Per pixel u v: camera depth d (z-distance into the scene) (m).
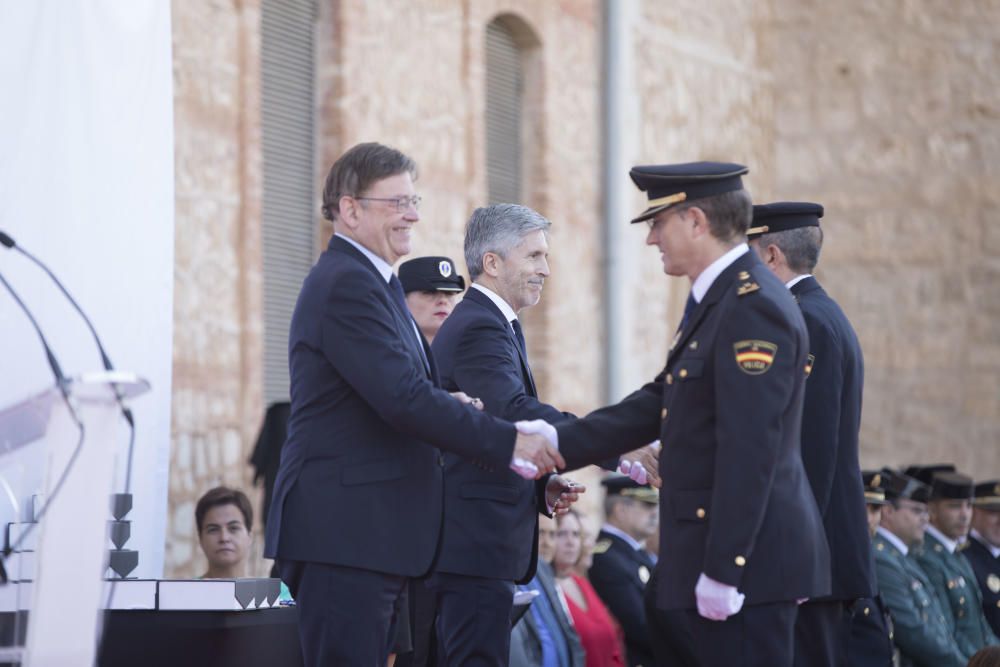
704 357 10.62
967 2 37.16
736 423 10.21
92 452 9.10
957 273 36.94
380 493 11.22
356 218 11.66
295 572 11.31
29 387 13.96
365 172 11.63
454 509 12.88
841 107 38.09
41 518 9.12
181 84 21.12
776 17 38.38
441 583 12.88
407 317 11.84
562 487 13.44
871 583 12.81
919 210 37.31
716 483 10.23
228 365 21.95
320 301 11.33
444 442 11.30
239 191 22.27
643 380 32.97
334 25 24.86
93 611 9.12
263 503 20.11
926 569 22.73
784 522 10.48
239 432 22.08
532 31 30.25
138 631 12.30
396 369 11.17
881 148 37.69
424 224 26.80
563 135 31.03
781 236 13.50
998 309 36.56
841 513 12.87
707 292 10.88
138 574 15.27
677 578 10.60
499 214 13.70
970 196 36.94
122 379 9.16
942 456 36.78
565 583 18.47
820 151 38.16
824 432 12.66
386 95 25.84
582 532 19.41
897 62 37.66
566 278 30.88
